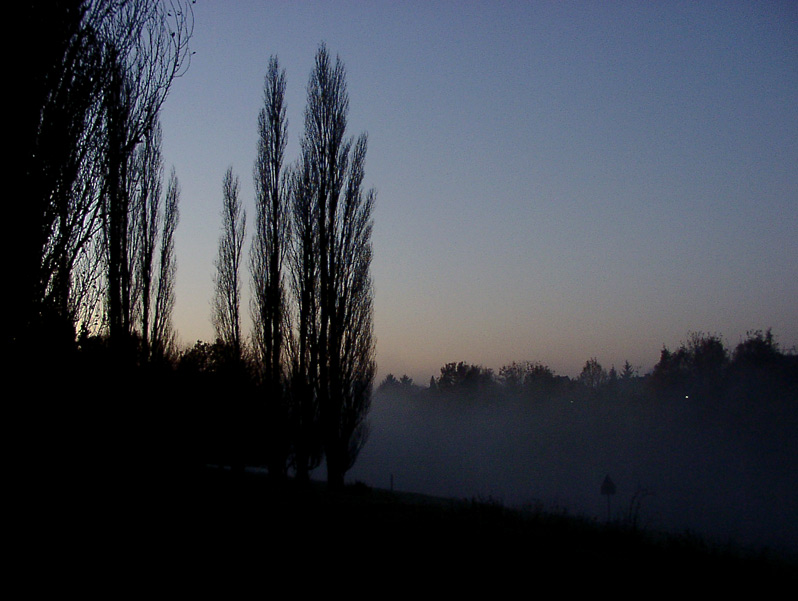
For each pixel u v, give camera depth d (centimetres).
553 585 863
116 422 1549
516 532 1241
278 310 2555
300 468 2448
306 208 2597
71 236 955
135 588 805
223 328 2891
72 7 937
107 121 1002
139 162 2589
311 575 890
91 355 1252
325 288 2544
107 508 1194
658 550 1159
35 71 898
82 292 1094
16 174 886
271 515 1317
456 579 880
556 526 1382
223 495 1582
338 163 2647
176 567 901
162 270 2633
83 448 1260
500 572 912
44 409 1042
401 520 1299
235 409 2447
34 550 900
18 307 903
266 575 884
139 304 2531
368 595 811
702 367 5862
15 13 888
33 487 1029
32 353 962
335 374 2494
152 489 1489
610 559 1041
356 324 2558
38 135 909
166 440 1945
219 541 1059
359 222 2622
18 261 895
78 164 952
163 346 2453
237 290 2928
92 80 961
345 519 1299
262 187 2702
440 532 1165
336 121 2672
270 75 2788
